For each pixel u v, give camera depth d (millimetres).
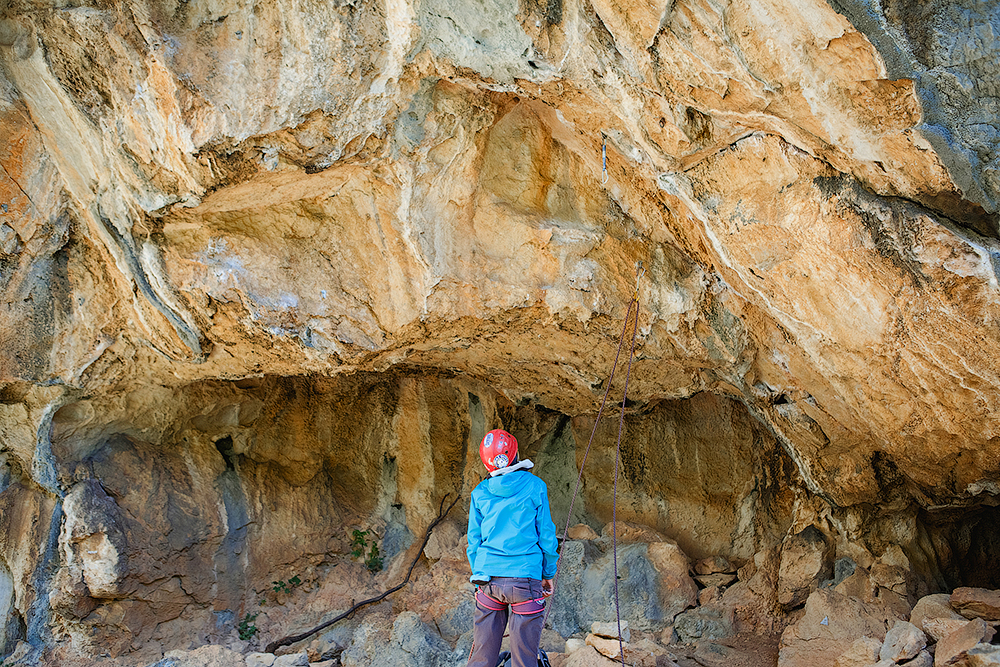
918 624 4758
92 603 5555
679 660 5426
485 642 3791
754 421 6383
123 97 4066
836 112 3479
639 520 6832
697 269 4809
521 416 6836
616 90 3842
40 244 4734
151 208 4430
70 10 3910
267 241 4711
